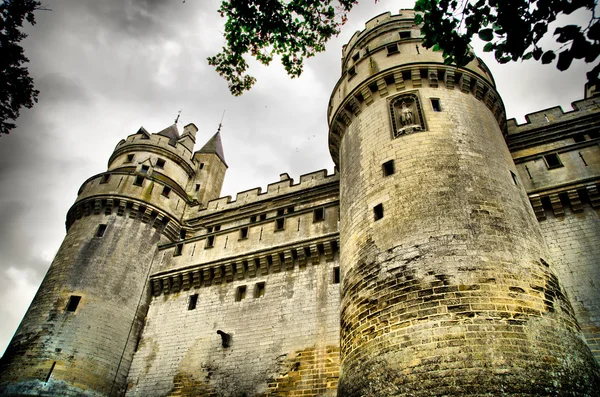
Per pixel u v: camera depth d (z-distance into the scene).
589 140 21.02
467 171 17.02
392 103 21.03
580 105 23.70
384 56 22.78
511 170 18.69
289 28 15.86
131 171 30.64
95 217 28.47
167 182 31.77
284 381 19.75
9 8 12.42
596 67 7.41
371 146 19.95
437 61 21.22
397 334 13.66
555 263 18.00
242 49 16.50
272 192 30.61
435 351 12.60
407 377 12.55
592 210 18.81
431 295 13.76
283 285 23.22
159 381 22.86
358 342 14.87
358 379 13.95
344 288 17.31
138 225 28.77
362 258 16.66
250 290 24.12
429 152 17.83
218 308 24.33
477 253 14.38
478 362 11.99
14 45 12.70
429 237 15.12
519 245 15.08
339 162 24.31
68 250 26.92
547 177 20.66
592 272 17.16
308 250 23.42
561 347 12.77
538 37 8.26
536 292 13.91
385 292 14.86
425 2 9.70
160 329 25.20
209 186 37.25
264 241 25.27
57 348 22.52
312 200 28.22
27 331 23.39
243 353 21.67
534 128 23.42
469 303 13.23
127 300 25.75
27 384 21.22
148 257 28.16
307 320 21.19
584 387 12.09
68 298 24.33
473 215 15.47
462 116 19.59
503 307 13.14
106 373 23.03
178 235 30.83
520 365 11.89
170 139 34.69
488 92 21.58
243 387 20.44
